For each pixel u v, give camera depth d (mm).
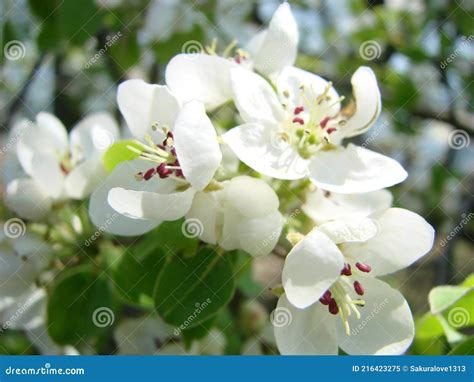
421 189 418
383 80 389
